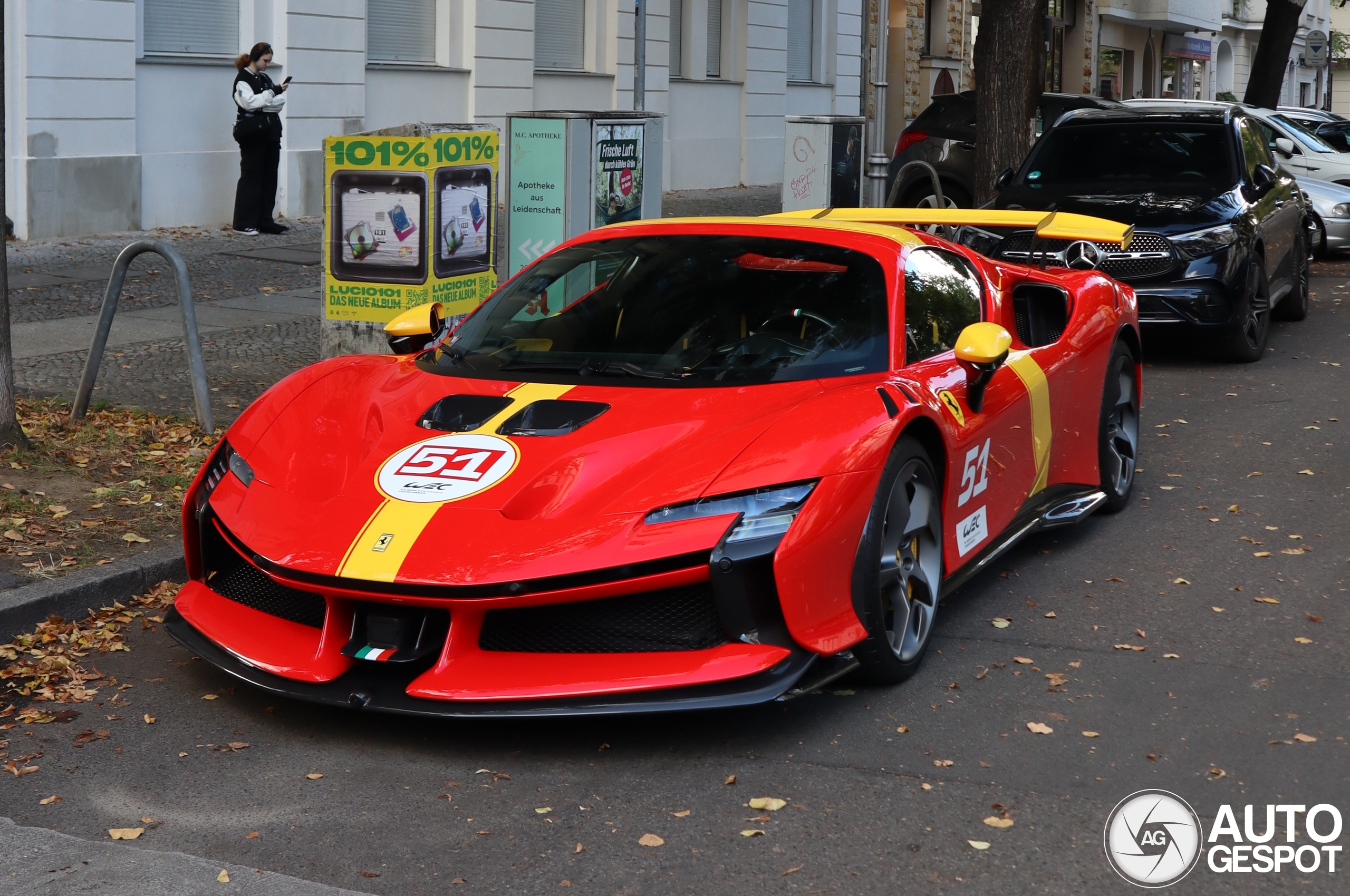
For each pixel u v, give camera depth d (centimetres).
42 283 1099
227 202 1522
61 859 288
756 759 347
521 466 373
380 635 353
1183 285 885
